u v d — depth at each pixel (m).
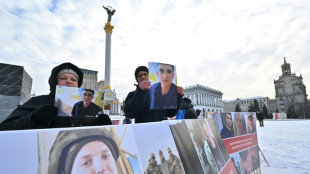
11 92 7.20
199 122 1.80
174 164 1.19
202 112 60.56
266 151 5.02
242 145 2.95
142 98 1.89
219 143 1.97
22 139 0.61
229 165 1.92
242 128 3.12
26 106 1.45
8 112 7.06
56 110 1.29
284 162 3.85
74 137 0.75
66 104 1.35
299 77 68.56
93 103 1.51
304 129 11.74
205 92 69.12
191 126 1.62
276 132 10.09
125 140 0.96
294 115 49.31
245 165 2.83
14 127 1.18
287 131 10.58
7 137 0.57
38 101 1.56
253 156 3.16
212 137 1.89
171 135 1.32
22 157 0.58
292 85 69.75
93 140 0.81
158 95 1.72
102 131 0.87
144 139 1.08
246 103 88.88
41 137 0.66
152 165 1.02
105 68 28.02
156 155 1.09
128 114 2.01
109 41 28.50
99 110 1.55
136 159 0.95
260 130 11.62
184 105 3.86
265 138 7.70
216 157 1.73
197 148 1.51
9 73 7.24
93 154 0.78
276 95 74.06
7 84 7.14
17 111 1.41
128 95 2.23
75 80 1.65
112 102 36.09
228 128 2.76
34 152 0.62
